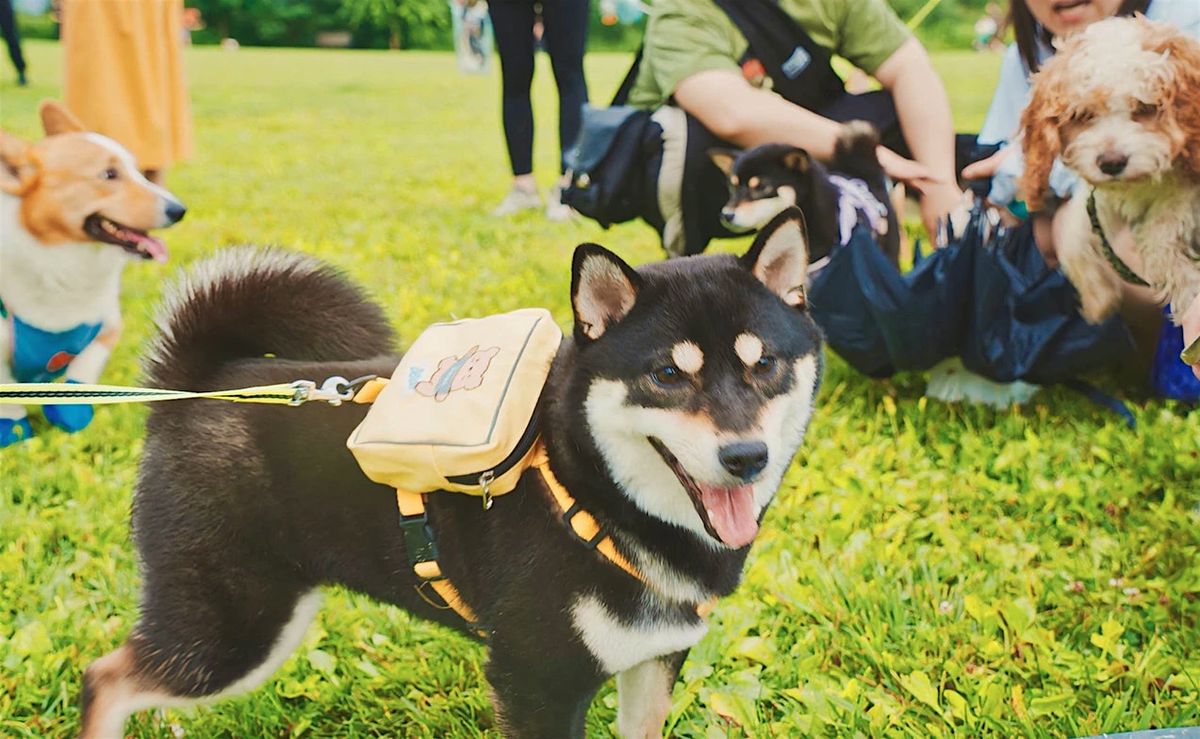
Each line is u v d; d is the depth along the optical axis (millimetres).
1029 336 1720
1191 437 1683
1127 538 1478
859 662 1302
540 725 1092
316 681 1294
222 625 1148
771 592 1384
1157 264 1575
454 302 2174
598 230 2756
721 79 2086
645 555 1060
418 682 1300
